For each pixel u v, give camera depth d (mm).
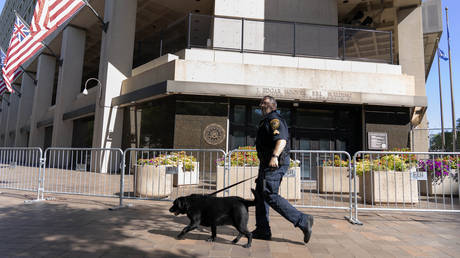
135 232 3641
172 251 2959
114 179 9742
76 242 3191
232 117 11180
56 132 17703
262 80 10789
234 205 3176
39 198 6051
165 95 10891
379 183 6074
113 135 13070
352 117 11625
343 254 2965
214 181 10141
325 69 11117
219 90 10336
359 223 4281
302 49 11375
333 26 11562
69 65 18141
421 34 12758
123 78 13609
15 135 27141
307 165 11281
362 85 10977
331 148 11430
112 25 13523
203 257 2809
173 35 11898
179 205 3338
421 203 6422
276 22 11438
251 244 3256
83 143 16594
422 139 12578
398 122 11094
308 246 3223
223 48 11125
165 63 11078
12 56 14359
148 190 6172
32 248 2969
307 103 11375
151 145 11633
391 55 11656
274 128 3258
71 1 11398
